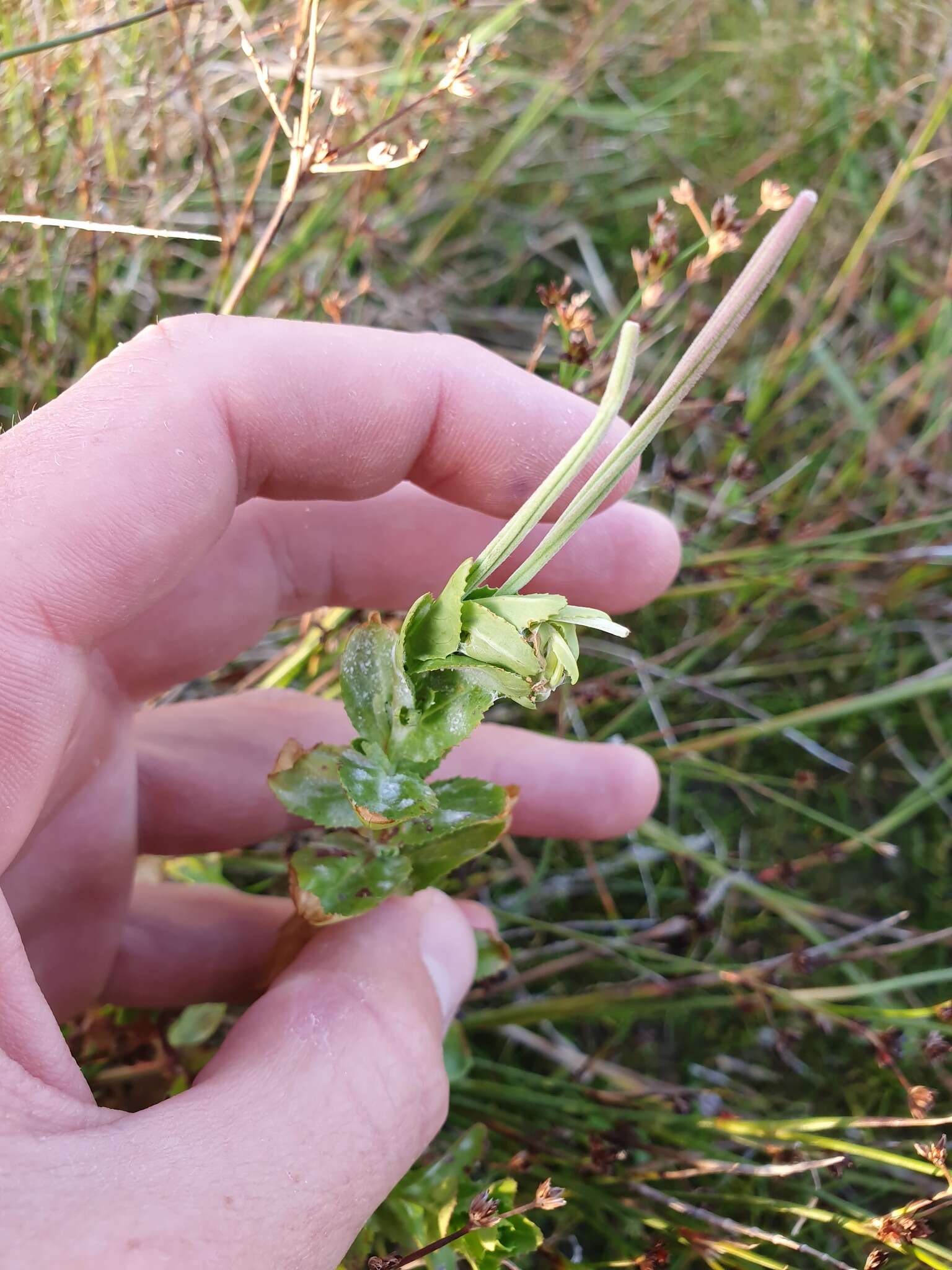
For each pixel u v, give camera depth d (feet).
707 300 0.72
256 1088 0.26
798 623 0.67
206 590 0.40
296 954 0.38
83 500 0.29
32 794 0.28
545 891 0.57
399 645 0.24
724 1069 0.54
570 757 0.47
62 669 0.28
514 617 0.21
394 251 0.67
